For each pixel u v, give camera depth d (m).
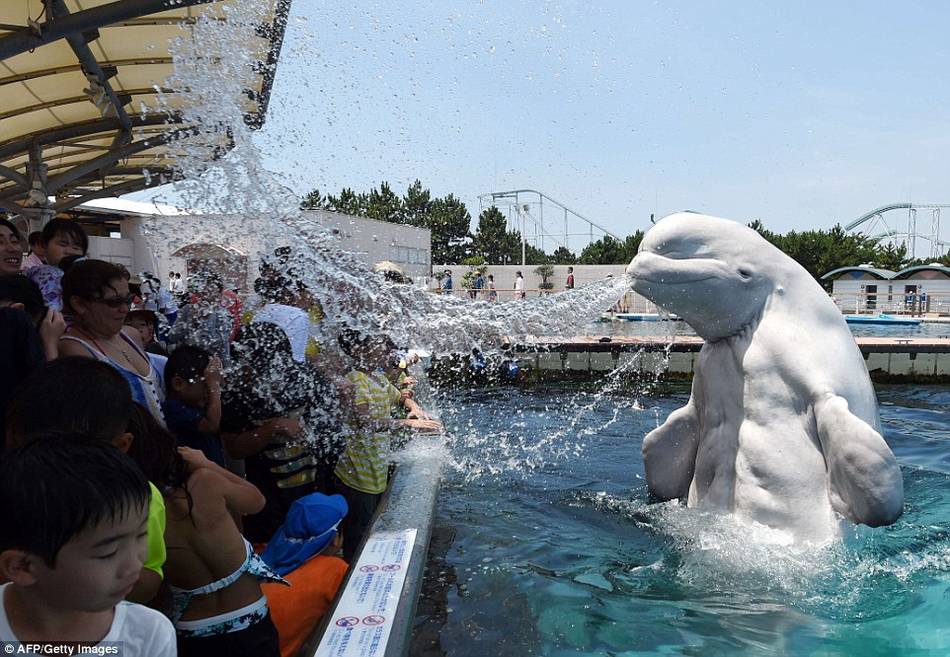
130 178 18.53
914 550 4.21
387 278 6.25
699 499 4.84
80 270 3.33
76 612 1.67
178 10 7.98
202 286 4.58
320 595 3.22
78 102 10.81
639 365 14.21
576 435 8.42
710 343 4.83
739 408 4.59
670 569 4.02
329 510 3.38
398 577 3.14
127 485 1.55
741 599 3.63
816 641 3.21
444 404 10.86
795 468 4.26
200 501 2.45
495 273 41.06
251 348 3.95
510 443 7.90
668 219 4.70
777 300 4.52
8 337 2.87
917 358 14.45
